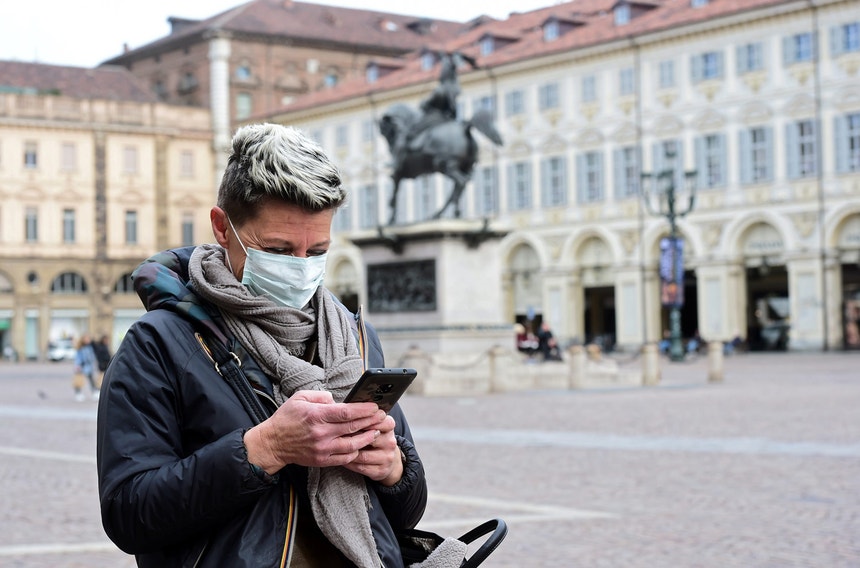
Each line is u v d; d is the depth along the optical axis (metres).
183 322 3.21
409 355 30.03
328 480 3.13
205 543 3.06
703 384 33.25
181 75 94.12
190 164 91.31
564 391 30.97
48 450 18.58
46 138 86.75
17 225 85.81
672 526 10.70
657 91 64.12
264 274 3.19
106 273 88.38
